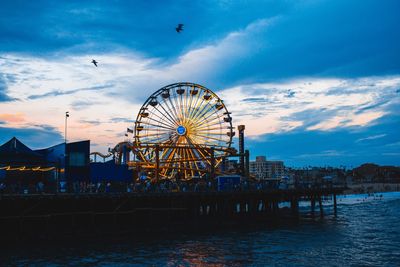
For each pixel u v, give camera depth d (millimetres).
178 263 37406
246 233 54156
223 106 95438
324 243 47062
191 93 94250
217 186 66062
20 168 57844
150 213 54562
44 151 67500
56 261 37656
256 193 65688
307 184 80125
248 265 36844
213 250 42906
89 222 52188
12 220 47625
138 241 47312
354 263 37656
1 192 47406
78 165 59531
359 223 65938
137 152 85000
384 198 173250
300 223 65625
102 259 38594
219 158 87625
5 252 41188
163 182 74125
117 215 54594
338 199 168000
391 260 38781
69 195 47500
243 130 89812
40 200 47344
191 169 81625
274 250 43094
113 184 57156
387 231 56500
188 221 58406
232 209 68188
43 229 49094
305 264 37281
